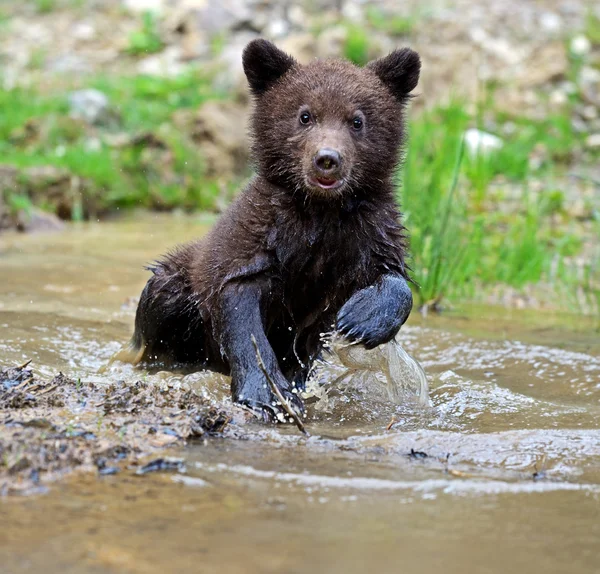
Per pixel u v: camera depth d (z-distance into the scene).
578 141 25.23
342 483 6.85
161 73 28.89
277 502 6.43
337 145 9.55
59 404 8.34
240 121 25.56
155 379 10.02
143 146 24.23
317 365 11.08
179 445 7.65
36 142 23.78
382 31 30.94
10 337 11.47
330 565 5.46
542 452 7.95
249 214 10.05
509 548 5.86
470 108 26.52
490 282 16.36
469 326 13.62
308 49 28.00
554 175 22.88
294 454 7.62
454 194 17.58
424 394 10.01
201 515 6.14
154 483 6.71
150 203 23.41
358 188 10.18
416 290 15.03
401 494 6.71
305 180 9.72
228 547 5.65
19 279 15.12
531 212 17.98
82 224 21.59
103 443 7.36
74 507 6.20
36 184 21.48
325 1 32.84
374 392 10.27
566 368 11.44
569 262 17.11
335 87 10.16
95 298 14.17
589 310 15.12
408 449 7.94
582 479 7.32
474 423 9.09
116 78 28.09
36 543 5.62
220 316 9.88
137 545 5.63
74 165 22.59
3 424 7.62
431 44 30.09
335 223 10.05
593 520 6.40
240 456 7.45
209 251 10.28
